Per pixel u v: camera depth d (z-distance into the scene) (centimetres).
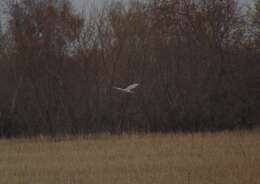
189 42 8931
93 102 8925
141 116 8769
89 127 8819
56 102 8862
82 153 5938
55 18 8925
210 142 6469
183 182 4200
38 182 4384
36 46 8825
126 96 8844
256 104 8456
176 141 6631
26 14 8894
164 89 8825
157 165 4953
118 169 4828
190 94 8700
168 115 8694
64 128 8806
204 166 4809
